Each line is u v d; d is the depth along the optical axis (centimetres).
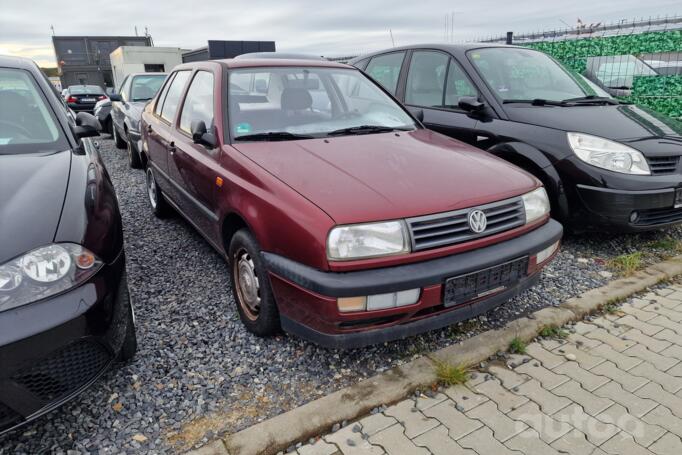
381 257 218
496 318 298
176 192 399
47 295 185
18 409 179
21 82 308
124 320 223
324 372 247
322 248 214
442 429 209
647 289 337
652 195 361
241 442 197
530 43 978
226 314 303
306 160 271
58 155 262
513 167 295
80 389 195
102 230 217
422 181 250
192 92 384
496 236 246
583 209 379
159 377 241
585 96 461
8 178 224
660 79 816
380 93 394
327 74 375
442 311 233
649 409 221
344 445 200
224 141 302
